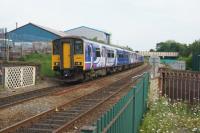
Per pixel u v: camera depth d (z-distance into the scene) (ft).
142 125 38.70
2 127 35.12
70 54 85.35
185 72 72.43
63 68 85.76
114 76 112.57
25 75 74.49
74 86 75.00
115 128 19.81
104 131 16.34
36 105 48.49
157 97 59.52
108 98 55.26
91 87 75.10
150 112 47.75
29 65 78.02
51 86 77.61
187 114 53.47
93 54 93.04
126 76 110.42
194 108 60.03
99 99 55.52
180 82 73.00
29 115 41.88
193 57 125.08
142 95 43.68
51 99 54.85
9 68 68.85
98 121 15.37
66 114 42.22
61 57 86.02
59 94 60.90
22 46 118.32
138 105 36.45
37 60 109.09
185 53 291.99
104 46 107.65
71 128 35.24
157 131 35.47
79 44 85.15
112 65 121.29
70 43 85.30
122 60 142.41
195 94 71.82
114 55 123.75
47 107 47.65
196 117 49.80
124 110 23.56
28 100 52.39
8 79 68.85
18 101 50.14
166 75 73.87
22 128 34.17
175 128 41.09
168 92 73.77
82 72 86.02
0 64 73.36
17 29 188.75
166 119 41.19
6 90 66.18
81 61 84.99
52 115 41.29
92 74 94.94
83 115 40.29
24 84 74.18
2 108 45.03
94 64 94.58
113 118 19.17
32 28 188.44
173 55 323.78
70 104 49.85
